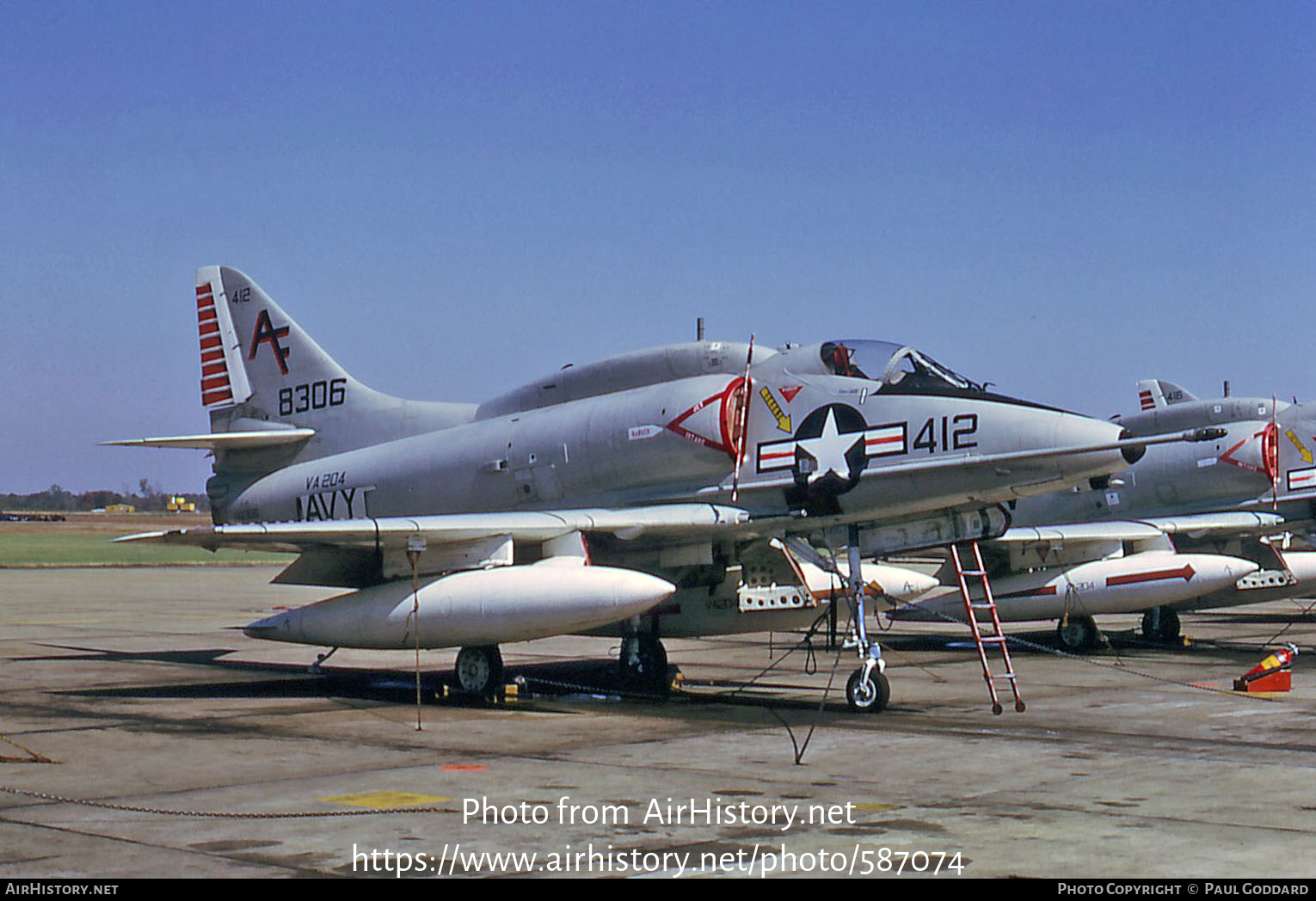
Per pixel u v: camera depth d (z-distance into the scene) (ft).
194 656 59.57
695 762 30.78
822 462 41.57
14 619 82.84
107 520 466.70
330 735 35.22
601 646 66.13
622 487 45.01
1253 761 31.07
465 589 41.32
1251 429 71.31
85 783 27.89
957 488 39.78
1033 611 62.85
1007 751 32.55
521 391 50.16
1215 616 96.73
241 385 59.16
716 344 45.11
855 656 61.62
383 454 52.60
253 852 21.72
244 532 40.45
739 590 46.44
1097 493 75.72
